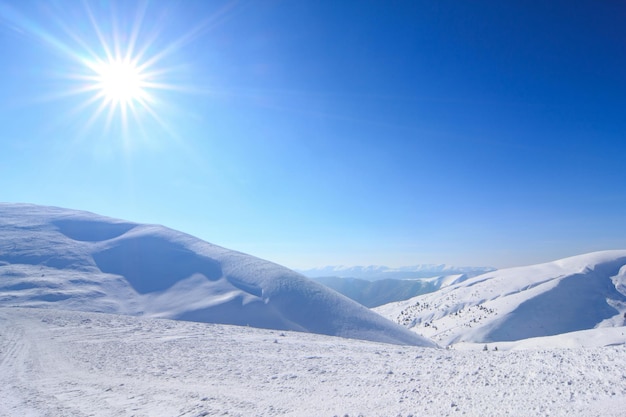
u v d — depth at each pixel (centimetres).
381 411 685
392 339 4691
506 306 17262
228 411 757
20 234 8856
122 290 6588
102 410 812
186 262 8025
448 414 618
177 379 1144
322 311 5622
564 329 15338
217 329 2784
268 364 1398
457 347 5212
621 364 758
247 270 7462
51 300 5478
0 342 2061
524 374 838
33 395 992
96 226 10188
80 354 1683
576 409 546
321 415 688
